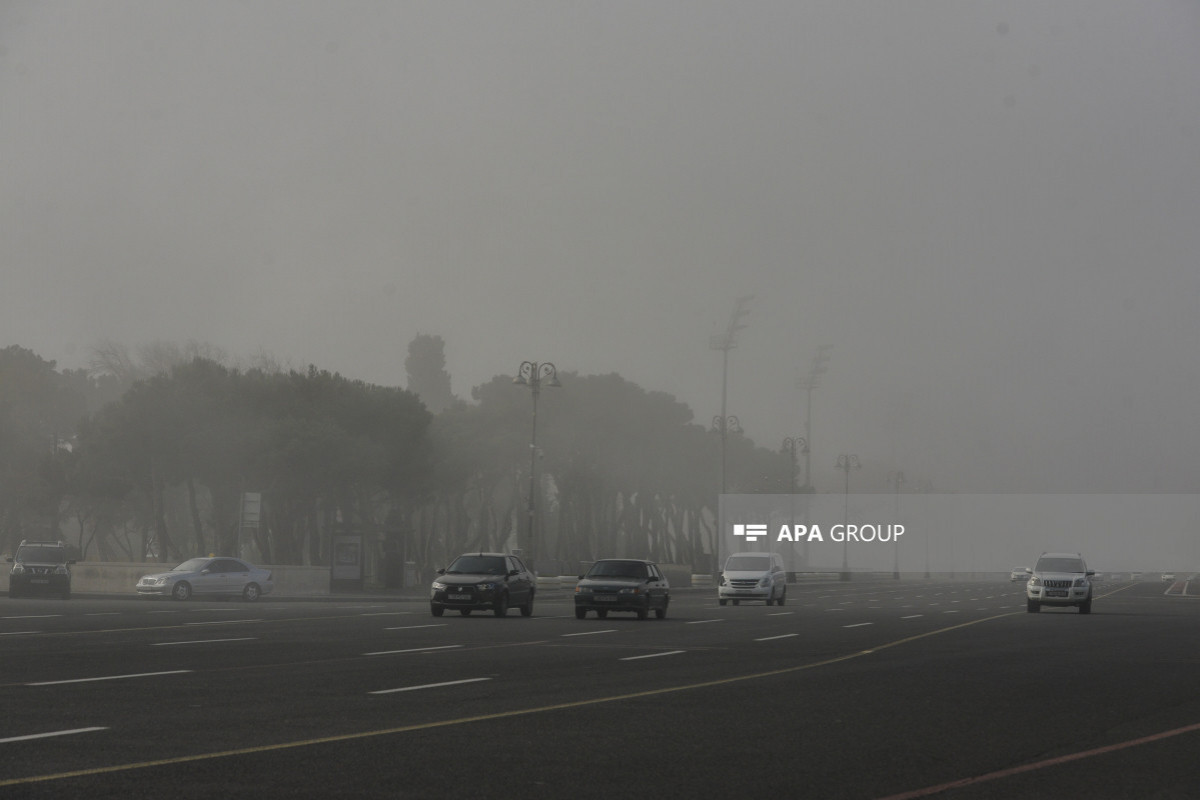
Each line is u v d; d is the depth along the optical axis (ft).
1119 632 116.26
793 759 39.17
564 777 35.12
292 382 255.91
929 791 34.04
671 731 44.93
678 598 224.33
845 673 69.36
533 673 66.03
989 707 54.34
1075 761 39.99
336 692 54.85
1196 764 39.93
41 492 259.80
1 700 49.78
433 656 75.10
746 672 69.05
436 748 39.78
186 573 176.65
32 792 31.35
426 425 266.77
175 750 38.34
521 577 137.28
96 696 51.70
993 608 177.58
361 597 199.11
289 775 34.42
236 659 70.59
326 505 260.21
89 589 218.38
